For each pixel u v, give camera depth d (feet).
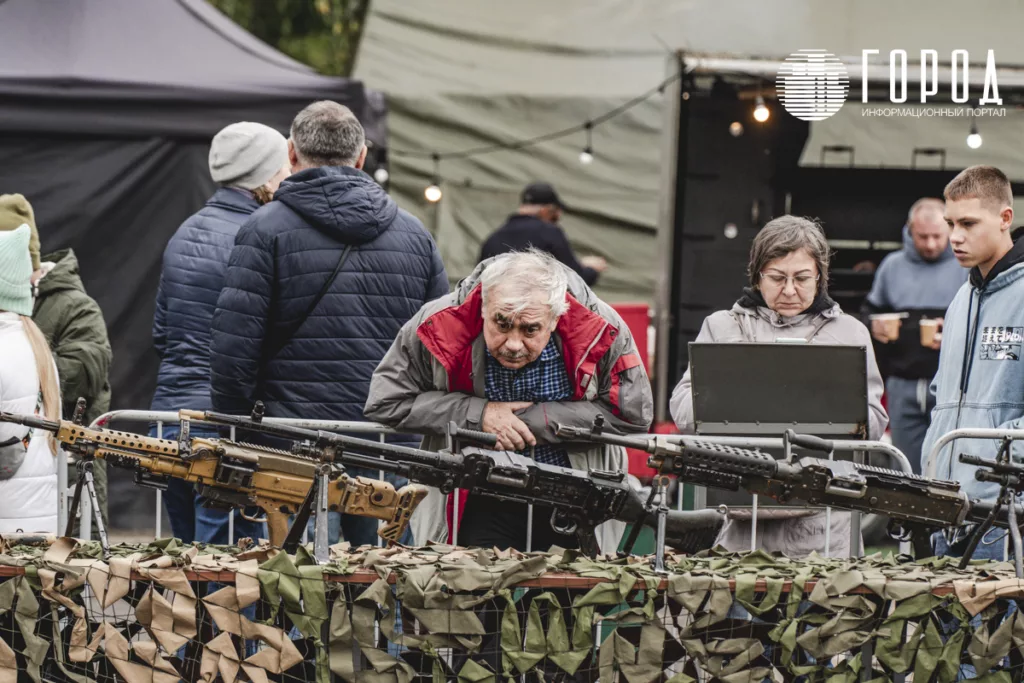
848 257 97.81
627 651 35.45
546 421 39.88
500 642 35.50
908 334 78.33
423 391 41.45
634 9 108.37
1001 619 36.58
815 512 45.34
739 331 47.98
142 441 36.19
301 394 46.24
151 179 72.74
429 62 108.68
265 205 46.57
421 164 109.81
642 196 112.78
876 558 39.17
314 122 47.67
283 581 33.96
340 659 34.42
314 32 147.74
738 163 95.81
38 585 35.19
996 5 90.79
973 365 46.88
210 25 75.05
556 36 108.78
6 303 43.42
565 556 36.32
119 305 74.23
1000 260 46.55
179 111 71.05
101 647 35.37
